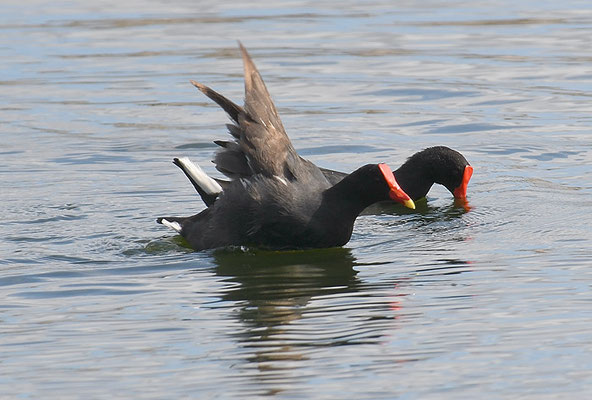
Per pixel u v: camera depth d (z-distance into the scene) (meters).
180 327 10.02
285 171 12.83
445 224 14.20
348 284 11.37
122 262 12.41
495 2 33.56
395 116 20.88
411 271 11.84
